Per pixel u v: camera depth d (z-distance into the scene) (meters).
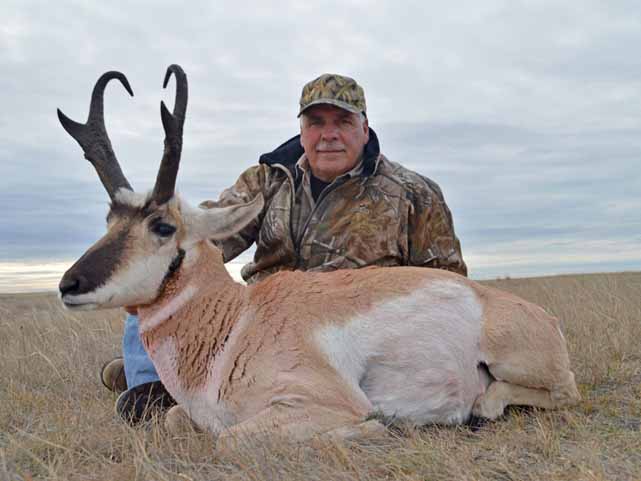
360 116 1.62
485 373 1.25
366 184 1.62
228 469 0.96
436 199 1.67
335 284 1.21
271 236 1.64
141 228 1.18
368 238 1.59
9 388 1.58
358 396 1.14
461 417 1.20
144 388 1.34
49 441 1.08
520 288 3.74
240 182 1.76
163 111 1.17
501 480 0.91
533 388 1.24
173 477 0.93
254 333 1.15
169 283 1.19
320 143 1.60
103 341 2.23
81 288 1.13
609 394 1.37
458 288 1.23
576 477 0.90
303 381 1.09
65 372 1.80
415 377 1.17
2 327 2.54
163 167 1.19
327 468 0.92
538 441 1.04
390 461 0.96
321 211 1.61
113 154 1.26
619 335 1.84
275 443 1.01
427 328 1.18
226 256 1.71
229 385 1.13
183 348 1.18
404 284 1.21
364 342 1.16
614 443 1.05
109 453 1.08
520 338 1.21
